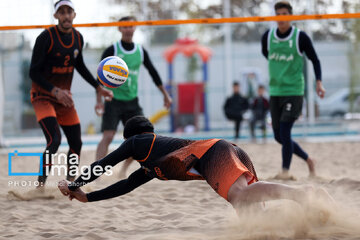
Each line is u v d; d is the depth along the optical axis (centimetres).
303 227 545
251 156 1606
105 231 629
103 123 1040
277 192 518
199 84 3023
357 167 1299
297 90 987
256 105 2166
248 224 575
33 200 849
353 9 1875
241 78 3170
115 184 612
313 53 989
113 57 759
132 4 2202
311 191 514
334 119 2381
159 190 927
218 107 3366
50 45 861
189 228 625
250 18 1078
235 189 543
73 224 682
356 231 561
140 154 582
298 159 1477
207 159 563
